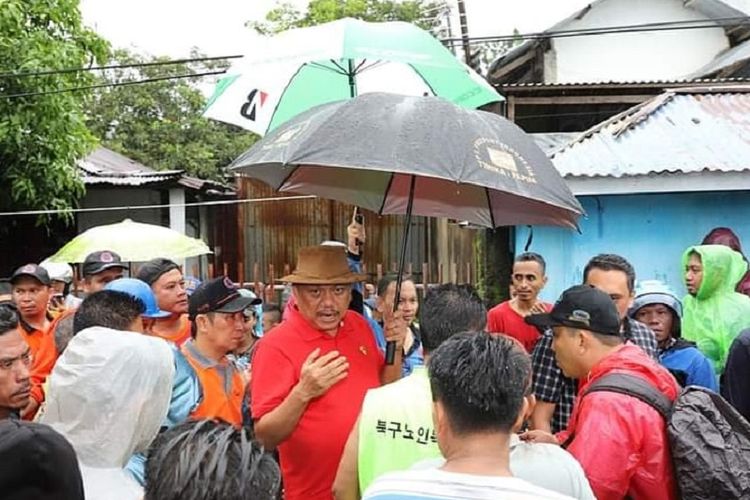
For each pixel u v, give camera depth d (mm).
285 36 4570
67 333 4184
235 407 3678
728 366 3965
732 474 2600
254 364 3398
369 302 6418
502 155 3072
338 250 3496
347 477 2799
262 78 5035
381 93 3221
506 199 3863
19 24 11602
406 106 3109
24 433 1670
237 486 1543
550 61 19641
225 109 5094
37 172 12172
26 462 1646
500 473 1845
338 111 3123
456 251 14023
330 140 2996
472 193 3941
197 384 3529
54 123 12078
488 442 1878
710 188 7980
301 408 3135
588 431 2646
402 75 4902
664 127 9141
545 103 14797
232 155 25250
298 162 2949
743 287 8219
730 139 8695
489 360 1900
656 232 8719
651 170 7961
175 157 24328
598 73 19781
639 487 2684
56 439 1703
